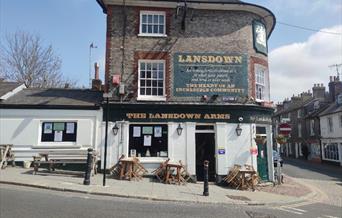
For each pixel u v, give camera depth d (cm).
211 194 1266
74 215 770
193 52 1684
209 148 1648
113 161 1562
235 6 1720
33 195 974
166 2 1681
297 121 5028
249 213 966
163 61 1670
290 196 1412
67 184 1180
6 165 1513
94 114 1605
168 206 980
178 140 1605
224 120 1639
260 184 1644
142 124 1614
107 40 1658
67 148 1573
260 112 1716
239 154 1623
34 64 3197
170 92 1642
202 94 1655
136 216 810
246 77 1700
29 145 1565
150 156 1597
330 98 4397
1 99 1595
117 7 1688
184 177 1576
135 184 1351
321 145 4138
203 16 1723
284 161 4291
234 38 1722
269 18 1856
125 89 1619
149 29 1700
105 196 1070
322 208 1190
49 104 1590
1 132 1570
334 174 2836
